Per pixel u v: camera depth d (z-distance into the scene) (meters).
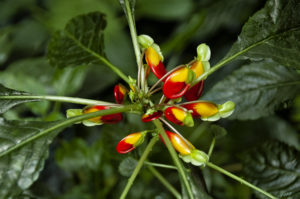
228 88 0.66
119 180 0.74
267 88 0.66
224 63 0.59
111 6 0.93
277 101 0.66
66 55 0.61
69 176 0.79
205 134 0.76
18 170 0.55
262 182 0.64
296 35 0.60
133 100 0.59
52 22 0.93
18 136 0.56
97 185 0.74
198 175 0.59
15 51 0.94
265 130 0.79
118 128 0.66
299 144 0.78
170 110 0.57
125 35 0.93
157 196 0.73
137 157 0.64
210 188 0.69
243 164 0.65
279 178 0.64
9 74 0.73
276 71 0.66
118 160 0.66
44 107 0.73
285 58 0.60
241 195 0.75
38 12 0.95
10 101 0.59
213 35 0.92
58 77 0.73
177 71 0.57
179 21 1.00
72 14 0.91
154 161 0.71
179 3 0.91
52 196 0.68
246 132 0.80
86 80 0.84
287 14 0.59
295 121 0.78
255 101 0.66
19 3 0.96
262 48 0.60
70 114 0.59
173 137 0.58
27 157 0.56
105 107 0.59
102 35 0.61
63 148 0.74
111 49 0.90
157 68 0.59
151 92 0.59
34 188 0.67
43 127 0.57
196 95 0.59
